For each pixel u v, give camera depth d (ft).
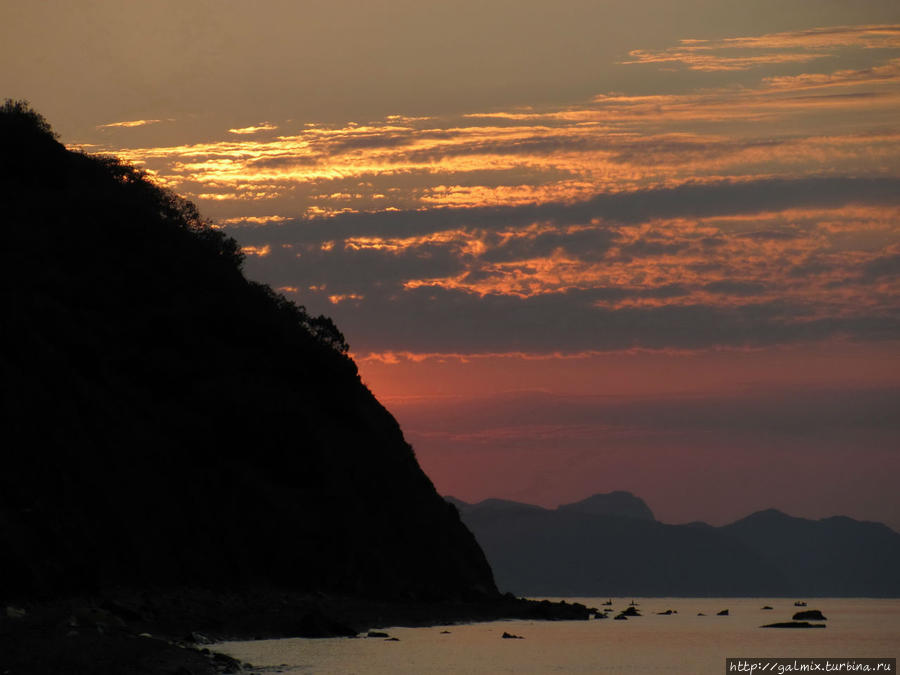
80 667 181.57
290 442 384.68
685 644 348.18
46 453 289.53
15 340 313.53
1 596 236.63
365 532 389.60
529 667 254.47
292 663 225.15
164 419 359.05
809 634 421.59
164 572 302.86
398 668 230.89
